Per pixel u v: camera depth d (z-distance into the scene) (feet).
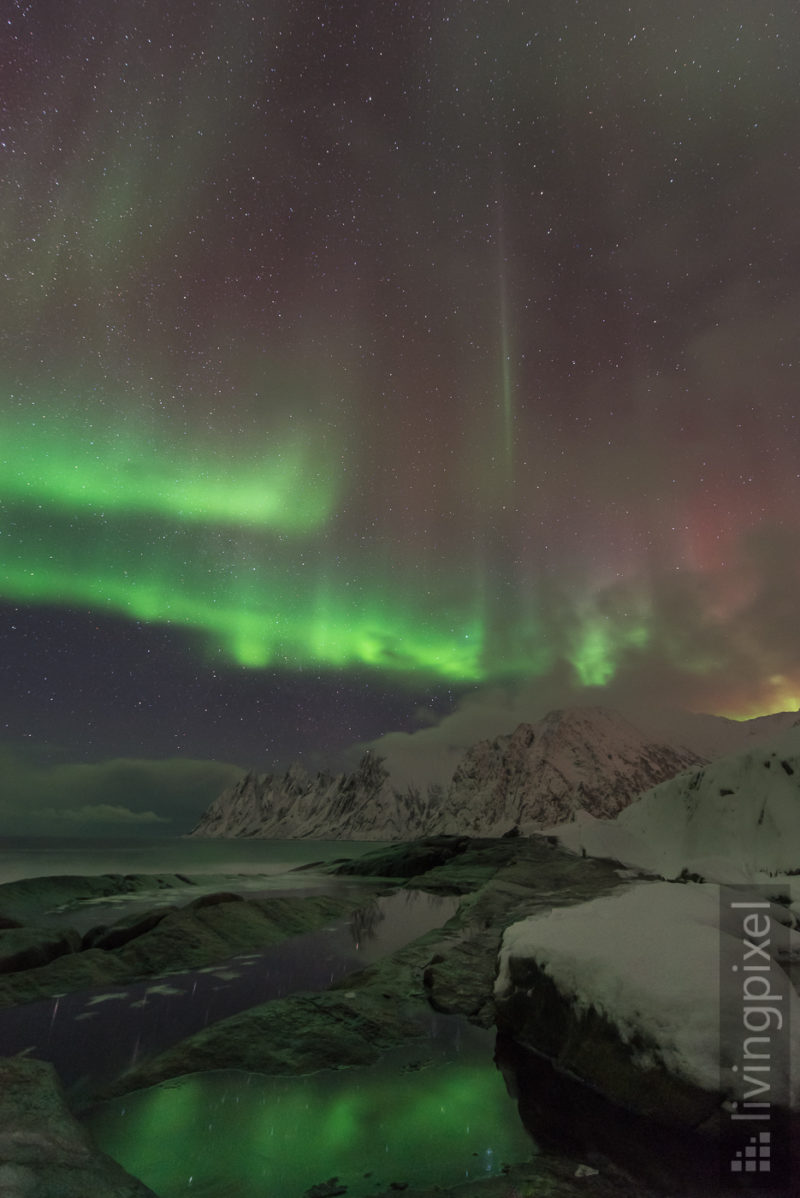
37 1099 9.83
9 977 19.30
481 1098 11.27
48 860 108.78
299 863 109.91
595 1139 9.80
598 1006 12.57
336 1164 8.96
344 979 19.04
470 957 19.62
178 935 23.98
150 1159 9.10
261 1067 12.41
